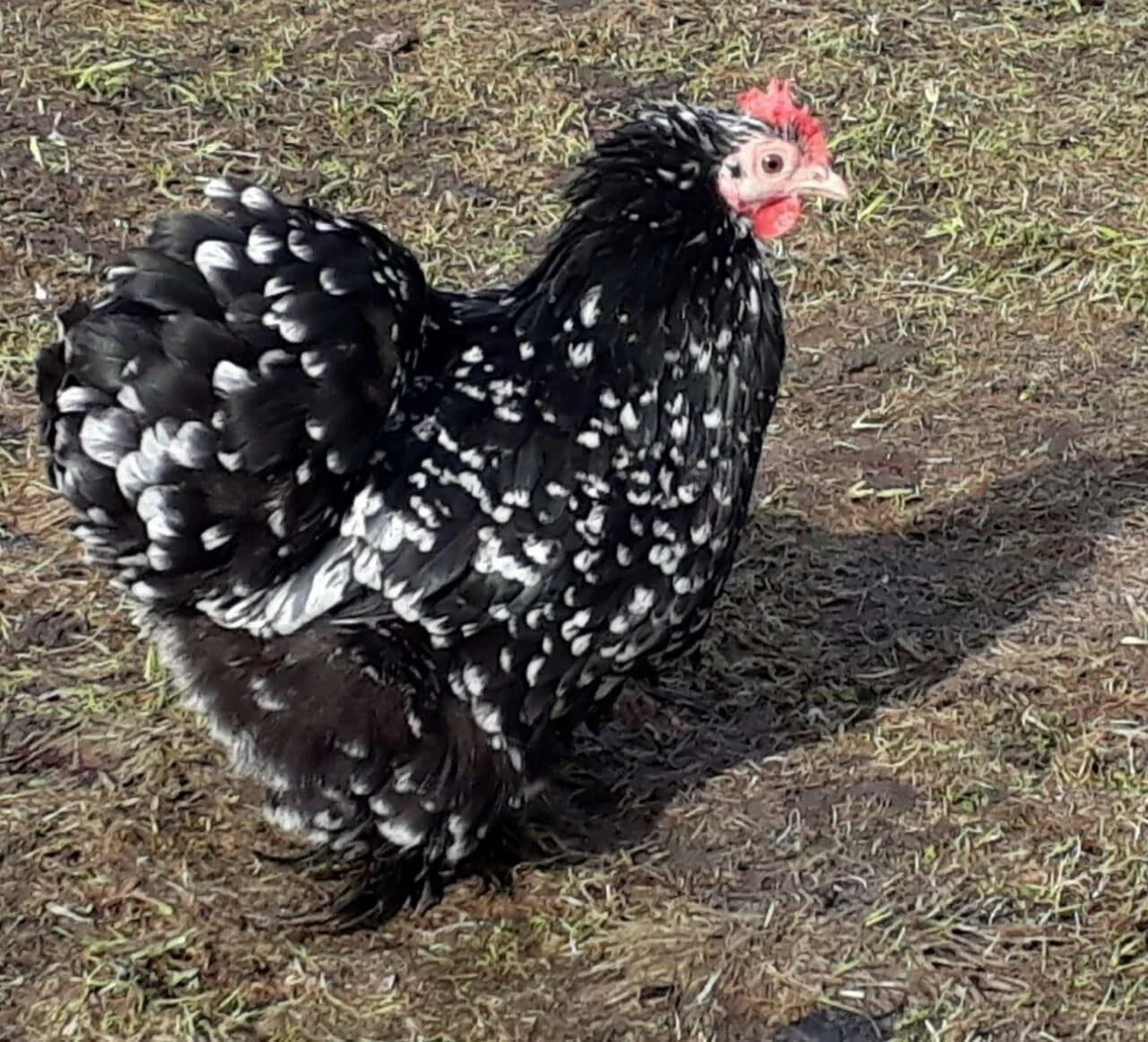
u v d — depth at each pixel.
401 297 1.52
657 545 1.58
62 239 2.15
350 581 1.53
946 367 2.06
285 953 1.59
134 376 1.46
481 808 1.57
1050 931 1.60
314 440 1.49
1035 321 2.12
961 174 2.29
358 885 1.61
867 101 2.38
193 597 1.52
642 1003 1.56
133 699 1.73
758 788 1.69
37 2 2.49
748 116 1.60
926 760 1.70
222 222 1.49
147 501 1.47
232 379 1.46
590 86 2.40
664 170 1.58
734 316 1.60
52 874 1.62
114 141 2.28
